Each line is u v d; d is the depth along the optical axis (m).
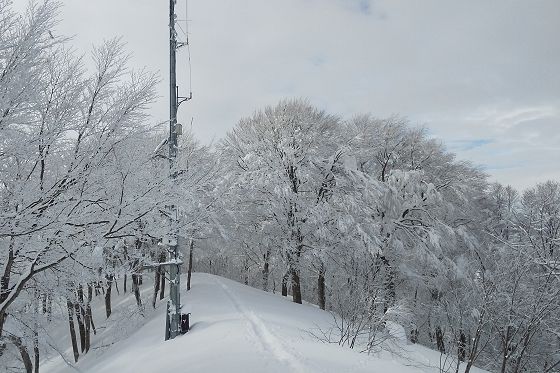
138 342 12.59
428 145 27.78
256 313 13.39
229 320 12.27
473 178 29.59
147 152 6.79
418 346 15.23
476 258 20.89
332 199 22.53
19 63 5.06
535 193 26.28
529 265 10.30
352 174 22.45
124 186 6.02
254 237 24.34
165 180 6.29
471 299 12.82
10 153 5.22
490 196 33.34
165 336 11.57
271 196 22.45
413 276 22.48
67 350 19.12
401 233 23.03
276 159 22.69
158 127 6.59
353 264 17.12
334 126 26.02
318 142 23.77
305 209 21.92
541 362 14.02
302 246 22.28
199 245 24.75
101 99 6.14
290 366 6.79
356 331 10.25
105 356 13.48
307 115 24.06
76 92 5.82
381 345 10.39
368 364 7.62
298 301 22.30
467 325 13.05
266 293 23.84
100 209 5.82
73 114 5.75
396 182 23.25
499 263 10.89
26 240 5.33
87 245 5.81
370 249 19.22
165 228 6.37
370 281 12.99
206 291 21.09
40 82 5.41
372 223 21.30
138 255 6.91
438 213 23.73
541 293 9.91
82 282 6.42
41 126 5.52
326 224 21.86
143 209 5.93
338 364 7.21
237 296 18.58
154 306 20.89
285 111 23.61
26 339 7.14
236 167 24.92
